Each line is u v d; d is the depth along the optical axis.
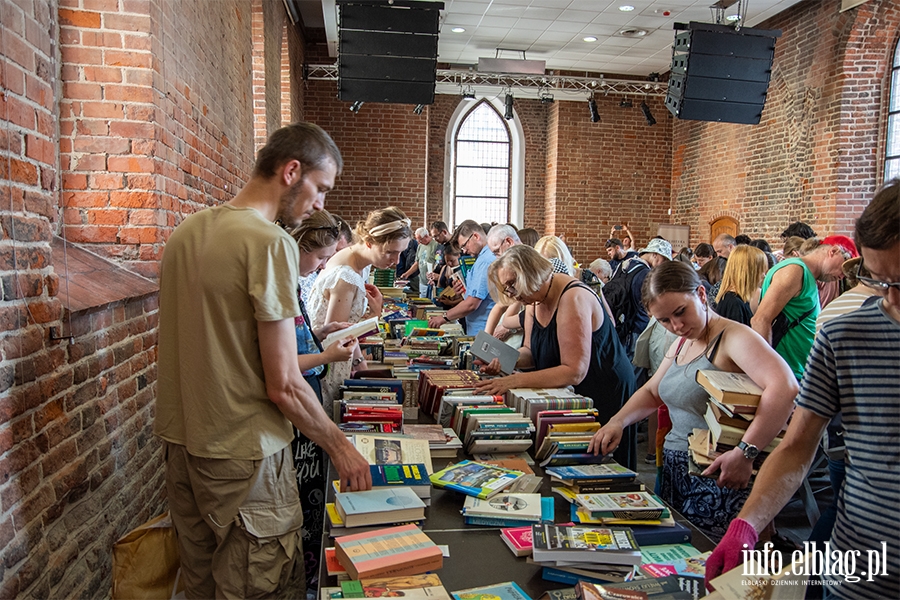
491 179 13.37
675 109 7.71
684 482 2.21
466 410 2.28
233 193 5.18
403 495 1.70
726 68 7.41
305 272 2.42
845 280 3.61
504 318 3.72
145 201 2.97
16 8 1.83
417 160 11.09
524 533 1.63
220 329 1.62
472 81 11.52
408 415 2.69
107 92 2.91
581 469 1.96
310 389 1.68
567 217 12.28
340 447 1.72
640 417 2.29
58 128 2.90
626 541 1.50
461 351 3.65
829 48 8.45
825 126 8.53
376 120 11.01
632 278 5.23
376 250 3.10
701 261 6.63
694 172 11.70
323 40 10.82
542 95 11.68
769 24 9.66
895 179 1.16
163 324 1.72
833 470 1.97
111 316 2.57
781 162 9.41
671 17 9.12
